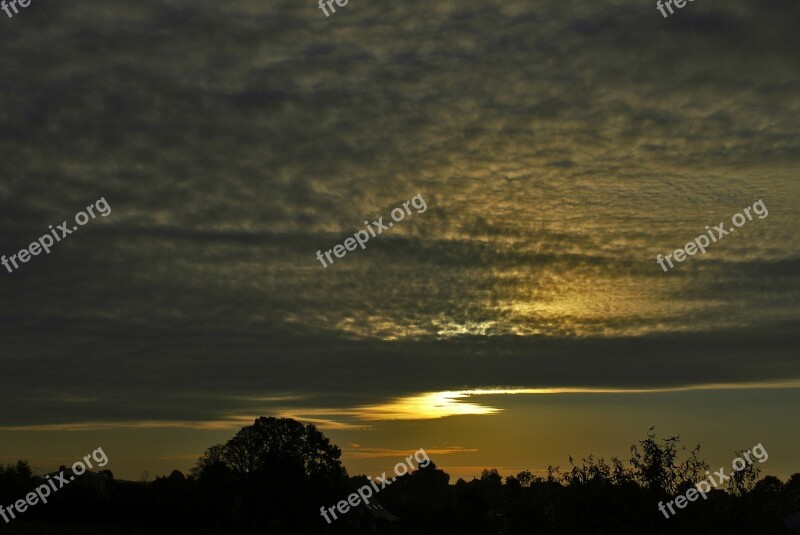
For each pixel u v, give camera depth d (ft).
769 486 73.97
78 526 241.35
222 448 252.62
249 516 241.55
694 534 71.82
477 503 249.96
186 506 244.63
